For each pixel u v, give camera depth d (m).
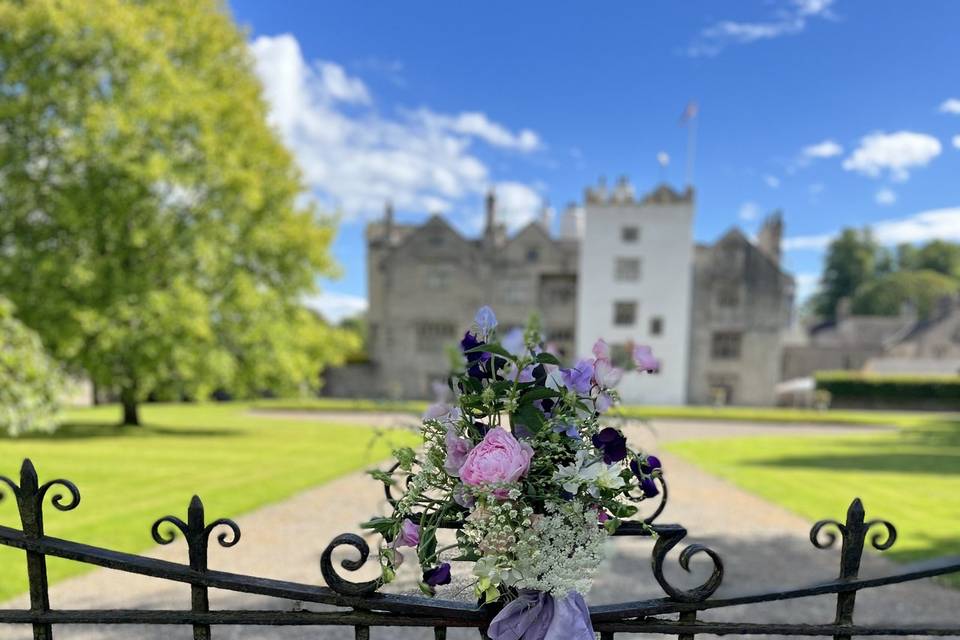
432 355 34.56
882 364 38.16
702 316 33.31
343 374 34.97
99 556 1.53
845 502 7.77
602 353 1.62
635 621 1.66
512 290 34.31
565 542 1.47
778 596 1.65
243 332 16.58
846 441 15.67
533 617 1.52
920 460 11.81
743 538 6.21
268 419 19.94
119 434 13.83
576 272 33.69
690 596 1.62
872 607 4.39
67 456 9.98
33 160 14.88
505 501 1.44
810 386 33.56
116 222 14.70
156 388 16.31
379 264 36.25
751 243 32.94
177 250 15.38
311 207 18.94
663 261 32.44
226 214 16.64
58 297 14.09
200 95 15.85
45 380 10.70
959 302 42.59
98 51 14.54
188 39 16.75
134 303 14.53
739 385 32.97
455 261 34.38
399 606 1.56
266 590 1.53
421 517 1.54
